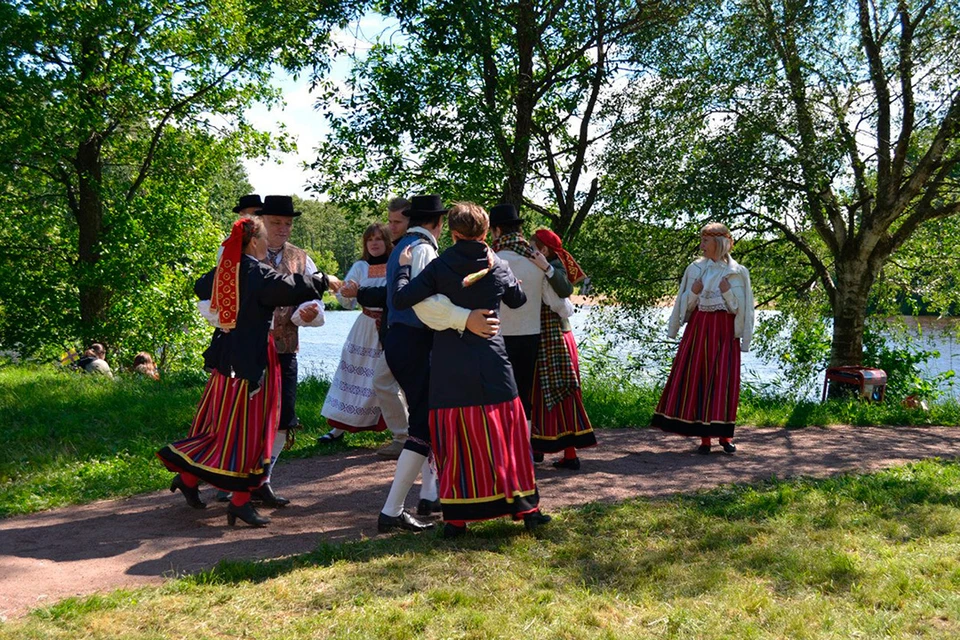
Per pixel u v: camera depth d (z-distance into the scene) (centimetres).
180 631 318
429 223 471
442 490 425
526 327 558
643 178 1301
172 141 2078
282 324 506
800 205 1287
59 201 2092
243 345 437
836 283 1548
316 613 336
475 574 379
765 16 1212
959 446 726
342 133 1330
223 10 1977
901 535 443
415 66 1323
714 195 1219
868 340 1344
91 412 786
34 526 463
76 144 1922
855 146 1280
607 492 526
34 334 1992
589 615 337
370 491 539
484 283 423
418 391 455
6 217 2009
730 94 1210
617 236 1378
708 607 349
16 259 2016
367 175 1393
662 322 1411
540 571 384
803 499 505
